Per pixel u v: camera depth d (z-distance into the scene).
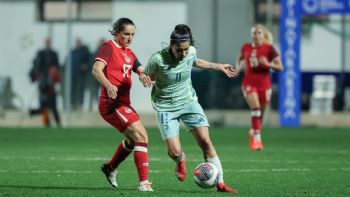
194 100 25.52
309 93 72.25
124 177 29.62
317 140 52.50
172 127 25.45
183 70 25.19
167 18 73.19
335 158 38.59
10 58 74.75
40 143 49.16
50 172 31.17
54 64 67.06
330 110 71.69
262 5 72.56
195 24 72.75
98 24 74.88
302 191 25.45
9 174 30.33
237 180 28.72
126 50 25.31
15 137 54.56
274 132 60.16
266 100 43.91
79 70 69.88
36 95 73.31
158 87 25.53
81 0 74.88
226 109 71.19
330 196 24.05
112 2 74.00
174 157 25.72
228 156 39.53
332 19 72.56
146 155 24.80
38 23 75.12
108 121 25.16
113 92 24.20
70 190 25.08
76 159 37.38
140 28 73.44
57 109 70.31
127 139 25.58
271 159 37.81
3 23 75.12
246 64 43.72
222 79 71.12
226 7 72.44
